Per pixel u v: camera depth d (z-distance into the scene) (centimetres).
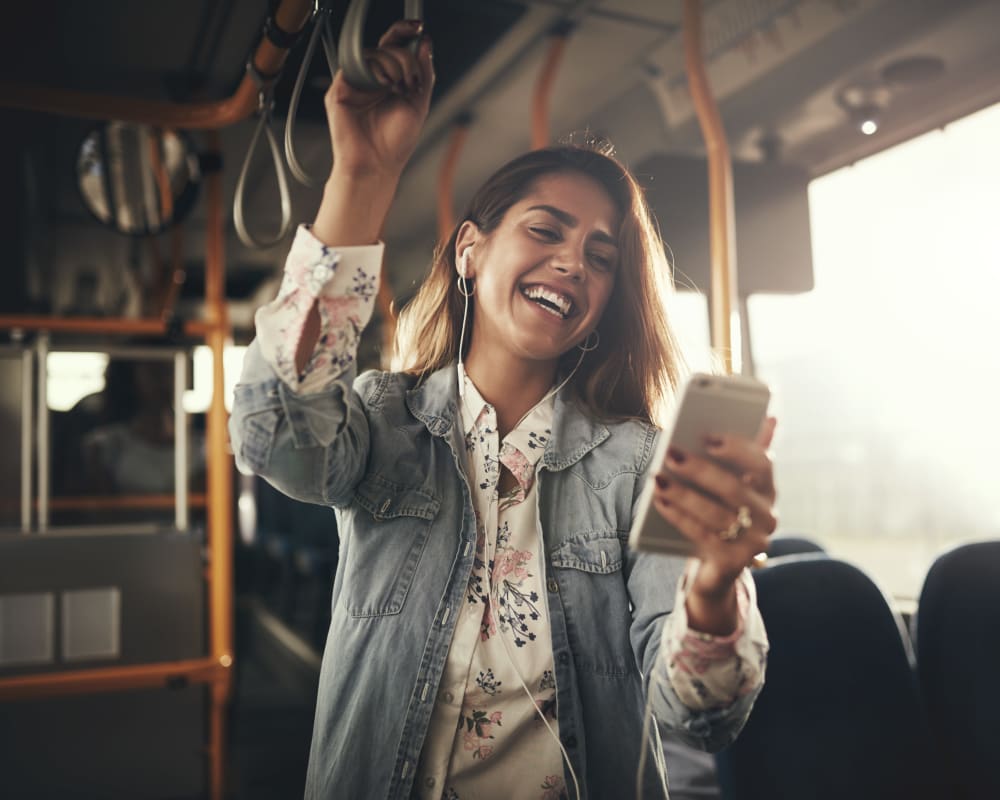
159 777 295
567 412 110
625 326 113
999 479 291
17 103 187
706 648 81
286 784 354
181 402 312
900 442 320
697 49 225
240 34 302
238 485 681
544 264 103
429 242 520
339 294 87
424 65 86
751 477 75
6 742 279
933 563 209
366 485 102
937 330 305
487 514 103
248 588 826
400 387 111
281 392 87
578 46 307
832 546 341
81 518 315
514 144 398
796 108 301
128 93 346
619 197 111
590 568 102
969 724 194
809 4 257
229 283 613
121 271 561
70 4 282
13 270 455
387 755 95
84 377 306
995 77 276
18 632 281
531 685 98
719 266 225
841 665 178
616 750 99
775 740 169
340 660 100
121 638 293
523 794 97
